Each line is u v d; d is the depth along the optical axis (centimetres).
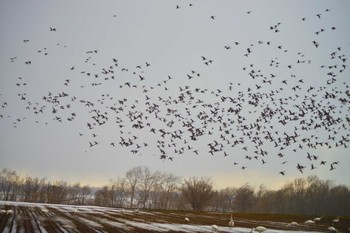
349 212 9106
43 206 5122
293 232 2977
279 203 10569
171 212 5488
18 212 3500
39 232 2102
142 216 4147
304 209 9894
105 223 2942
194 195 7425
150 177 9981
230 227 3145
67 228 2389
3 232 2044
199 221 3747
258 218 4653
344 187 9581
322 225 3809
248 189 10350
